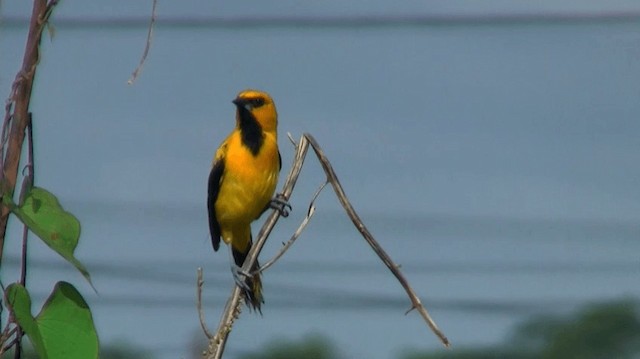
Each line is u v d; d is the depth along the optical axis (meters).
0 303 7.21
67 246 7.13
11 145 7.14
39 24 7.25
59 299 7.24
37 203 7.21
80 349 7.18
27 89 7.20
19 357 7.23
